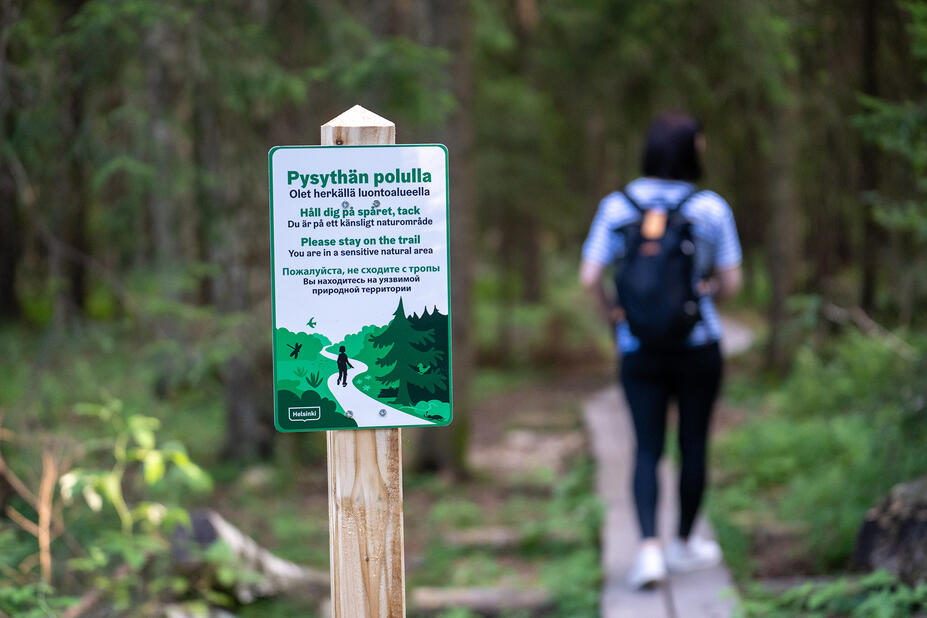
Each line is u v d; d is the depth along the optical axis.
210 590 3.92
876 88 5.10
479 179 14.55
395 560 1.94
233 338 5.65
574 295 16.03
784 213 10.17
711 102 7.41
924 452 3.96
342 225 1.87
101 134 4.65
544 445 8.92
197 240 6.55
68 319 4.49
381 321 1.89
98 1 4.19
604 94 9.60
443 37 6.97
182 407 8.05
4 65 4.09
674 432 7.66
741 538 4.64
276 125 6.61
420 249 1.89
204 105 5.30
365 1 8.46
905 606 3.00
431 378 1.90
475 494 6.83
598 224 4.13
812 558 4.25
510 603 4.32
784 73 6.81
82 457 3.93
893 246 5.36
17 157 4.21
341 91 5.59
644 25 7.20
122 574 3.65
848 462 5.29
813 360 7.33
